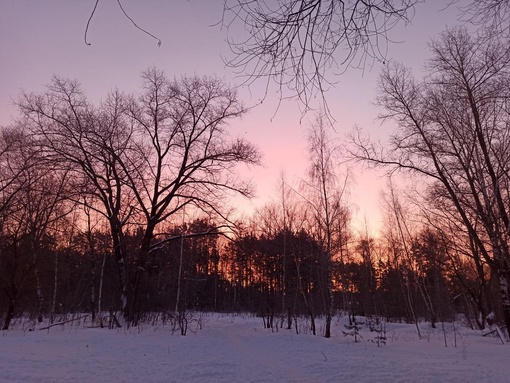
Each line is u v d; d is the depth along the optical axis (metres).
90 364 11.20
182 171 25.55
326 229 21.67
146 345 15.51
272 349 15.16
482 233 20.98
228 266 51.09
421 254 31.67
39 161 23.08
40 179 25.00
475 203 19.91
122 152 24.84
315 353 14.19
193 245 27.59
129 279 24.02
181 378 9.80
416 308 39.25
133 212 25.06
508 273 19.00
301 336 19.80
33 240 23.47
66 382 8.98
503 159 18.38
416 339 20.28
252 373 10.51
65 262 32.59
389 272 45.81
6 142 23.70
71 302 34.06
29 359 11.51
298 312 28.69
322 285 22.23
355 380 9.72
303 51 3.76
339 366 11.57
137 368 10.85
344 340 18.88
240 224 26.22
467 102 18.92
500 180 19.00
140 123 25.03
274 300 27.02
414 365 11.70
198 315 34.16
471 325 28.78
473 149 19.11
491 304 26.06
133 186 24.11
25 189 23.77
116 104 24.84
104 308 32.72
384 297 45.31
